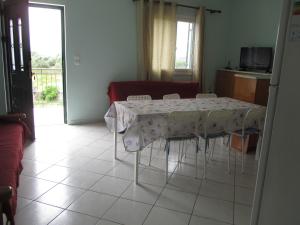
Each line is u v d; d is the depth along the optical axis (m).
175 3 5.26
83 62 4.86
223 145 4.22
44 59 6.48
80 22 4.70
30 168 3.11
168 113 2.82
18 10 3.72
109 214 2.30
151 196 2.62
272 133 1.48
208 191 2.78
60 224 2.14
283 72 1.39
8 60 4.11
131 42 5.21
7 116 3.34
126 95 4.91
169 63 5.45
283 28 1.37
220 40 6.10
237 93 4.51
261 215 1.59
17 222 2.14
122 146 3.95
